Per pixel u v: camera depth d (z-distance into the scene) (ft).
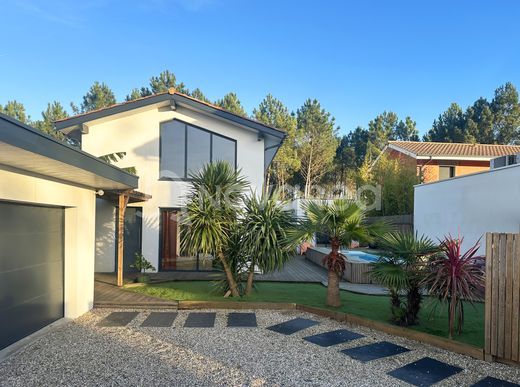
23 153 12.87
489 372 15.38
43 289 20.47
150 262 41.16
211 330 20.98
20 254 18.19
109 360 16.21
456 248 18.53
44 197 18.95
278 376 14.82
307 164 129.70
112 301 26.48
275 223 27.30
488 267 16.62
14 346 17.30
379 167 78.28
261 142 42.16
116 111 40.42
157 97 40.42
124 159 41.88
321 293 30.53
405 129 168.04
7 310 17.15
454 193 38.86
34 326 19.49
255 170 41.96
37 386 13.61
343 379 14.62
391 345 18.70
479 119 144.87
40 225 20.15
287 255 27.81
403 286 20.34
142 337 19.53
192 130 42.39
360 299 28.25
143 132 42.16
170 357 16.69
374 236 23.63
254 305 26.21
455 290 18.06
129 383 13.96
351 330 21.26
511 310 15.81
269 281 36.63
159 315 24.21
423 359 16.80
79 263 23.48
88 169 17.28
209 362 16.16
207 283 34.73
